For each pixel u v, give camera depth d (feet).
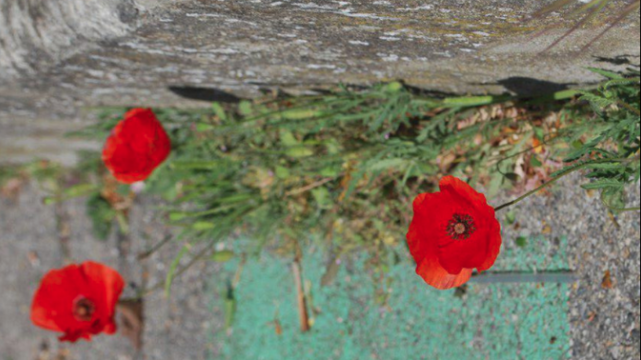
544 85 3.89
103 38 3.74
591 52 3.61
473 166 4.08
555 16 3.43
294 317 4.76
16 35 3.84
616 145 3.74
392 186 4.28
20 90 4.37
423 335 4.29
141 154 4.01
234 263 5.10
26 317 7.04
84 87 4.35
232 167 4.58
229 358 5.07
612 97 3.53
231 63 3.97
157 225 5.76
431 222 3.43
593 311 3.80
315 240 4.53
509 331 4.03
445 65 3.82
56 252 6.75
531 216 4.00
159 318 5.55
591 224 3.83
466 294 4.17
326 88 4.20
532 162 3.88
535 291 3.97
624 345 3.70
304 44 3.74
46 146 6.17
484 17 3.45
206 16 3.55
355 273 4.53
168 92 4.40
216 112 4.33
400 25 3.54
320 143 4.30
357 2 3.42
